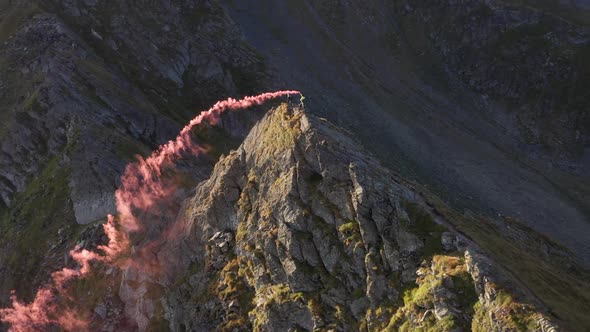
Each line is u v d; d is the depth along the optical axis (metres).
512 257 68.12
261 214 75.19
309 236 69.94
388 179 69.56
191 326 76.12
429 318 58.12
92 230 105.56
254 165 79.44
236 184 81.25
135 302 86.88
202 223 82.19
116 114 138.38
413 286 61.62
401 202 65.81
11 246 114.62
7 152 132.50
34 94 138.25
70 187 117.38
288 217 71.44
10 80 149.88
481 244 65.19
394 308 61.81
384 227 65.25
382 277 63.62
